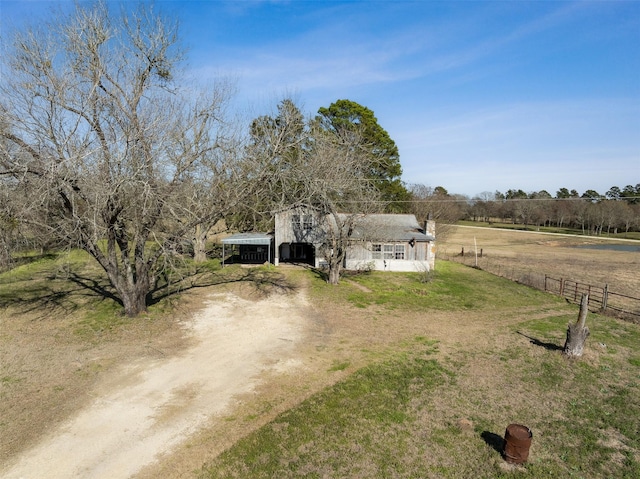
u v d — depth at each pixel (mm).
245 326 16016
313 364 12289
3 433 8508
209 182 17078
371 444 8227
